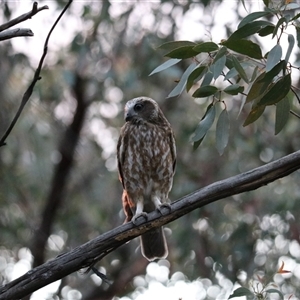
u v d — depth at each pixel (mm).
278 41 6113
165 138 9562
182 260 13055
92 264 7047
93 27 13531
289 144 12664
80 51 13312
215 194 7109
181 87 6688
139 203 9523
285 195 12156
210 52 6543
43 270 6883
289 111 6824
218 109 12617
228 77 6633
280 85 6266
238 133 12586
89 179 15070
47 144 14320
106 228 14719
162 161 9484
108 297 15000
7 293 6805
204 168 12984
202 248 12727
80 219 15062
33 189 14328
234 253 12336
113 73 13312
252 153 12531
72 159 15070
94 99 14695
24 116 13570
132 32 13477
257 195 12484
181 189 12805
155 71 6750
